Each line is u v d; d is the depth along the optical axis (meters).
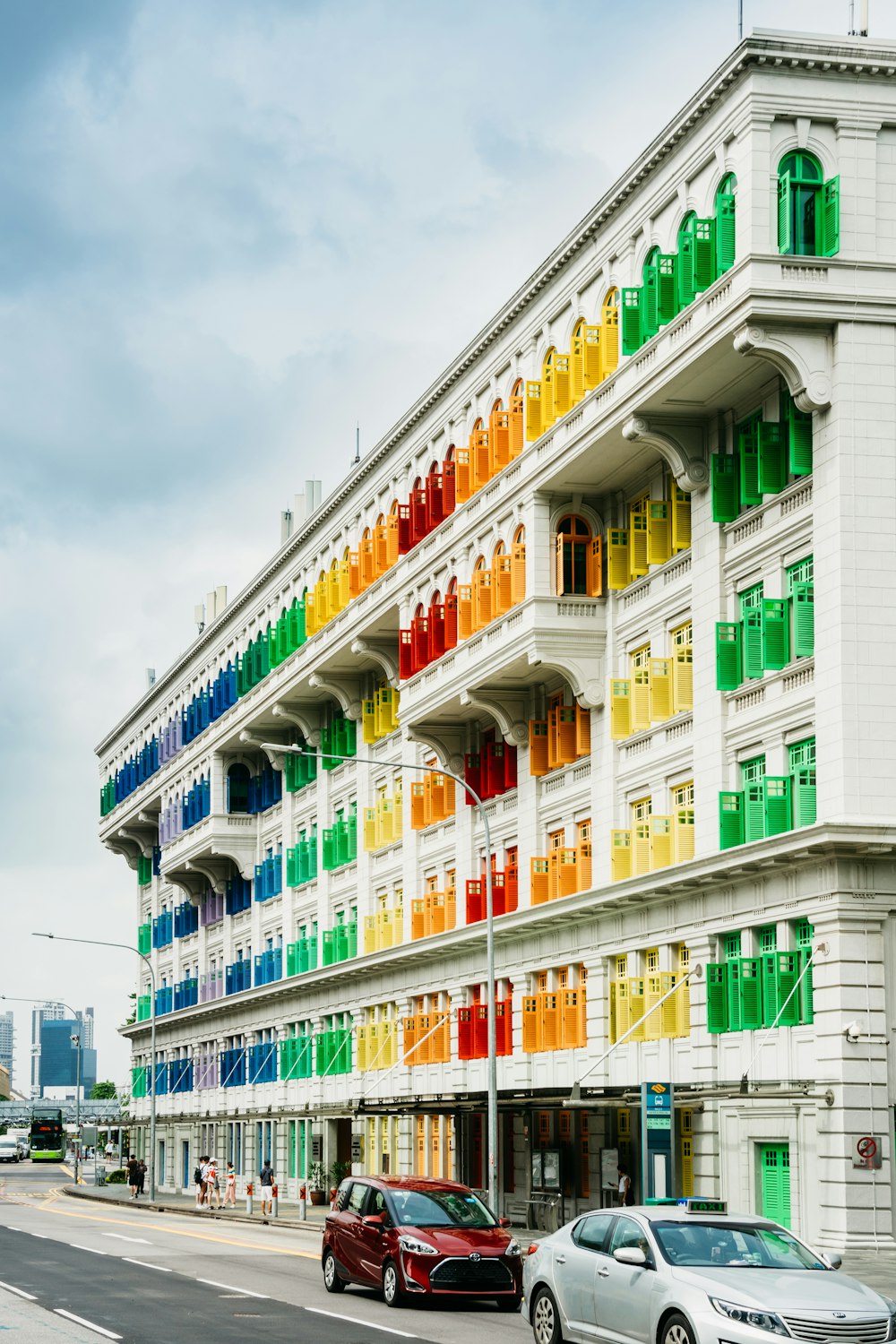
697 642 40.03
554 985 47.62
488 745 53.53
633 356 39.97
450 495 53.94
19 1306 26.58
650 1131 34.44
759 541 37.94
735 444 39.31
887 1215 33.12
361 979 64.94
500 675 48.38
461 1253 26.66
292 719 74.06
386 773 64.94
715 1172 37.75
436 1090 56.41
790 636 36.41
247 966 81.69
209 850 83.38
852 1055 33.44
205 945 91.88
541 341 48.62
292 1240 46.03
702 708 39.66
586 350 42.84
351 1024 66.56
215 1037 87.44
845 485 34.94
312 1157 68.88
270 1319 25.03
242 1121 80.62
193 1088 91.06
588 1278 19.56
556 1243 20.64
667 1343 17.69
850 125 36.22
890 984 33.91
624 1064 42.56
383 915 62.09
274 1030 77.31
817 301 35.16
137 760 103.19
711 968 37.97
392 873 63.19
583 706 46.16
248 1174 78.75
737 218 36.53
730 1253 18.64
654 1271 18.30
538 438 46.06
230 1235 48.44
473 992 54.50
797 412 36.19
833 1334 16.66
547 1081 47.38
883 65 36.31
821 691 35.03
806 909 34.94
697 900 39.28
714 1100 37.81
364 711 66.12
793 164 36.25
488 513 49.94
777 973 35.59
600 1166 43.62
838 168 36.09
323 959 68.62
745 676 37.53
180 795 90.88
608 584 44.38
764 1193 36.19
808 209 36.03
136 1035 106.81
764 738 37.31
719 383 38.12
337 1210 30.05
